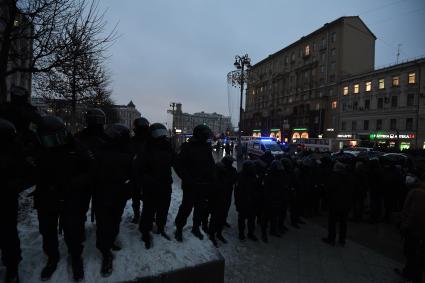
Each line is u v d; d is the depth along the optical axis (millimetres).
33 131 4164
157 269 3746
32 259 3625
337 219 6660
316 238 6996
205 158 4730
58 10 7086
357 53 51375
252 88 79688
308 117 56156
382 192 8344
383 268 5516
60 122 3316
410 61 40094
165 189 4332
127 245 4164
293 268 5320
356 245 6652
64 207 3375
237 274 4965
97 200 3684
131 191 4051
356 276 5148
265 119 72000
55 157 3293
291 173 7648
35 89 12719
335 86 51188
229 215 8656
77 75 12281
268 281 4797
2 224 3107
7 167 3027
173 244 4352
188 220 6555
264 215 6582
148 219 4211
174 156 4469
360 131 46406
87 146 3670
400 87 41125
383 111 43156
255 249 6098
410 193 4879
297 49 61625
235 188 6625
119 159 3756
